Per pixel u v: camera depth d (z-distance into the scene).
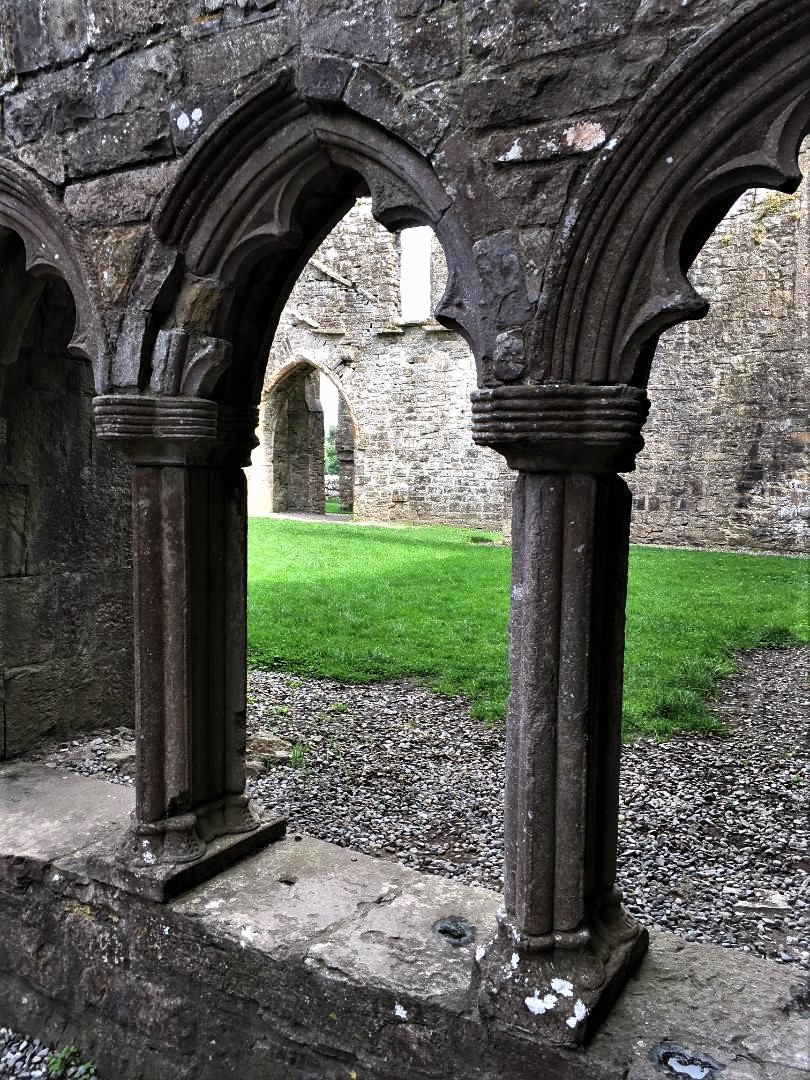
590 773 2.19
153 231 2.64
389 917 2.63
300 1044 2.42
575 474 2.07
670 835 4.06
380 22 2.21
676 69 1.79
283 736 5.21
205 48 2.53
